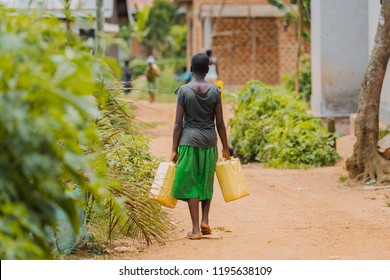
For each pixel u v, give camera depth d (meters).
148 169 13.43
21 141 7.35
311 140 23.17
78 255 11.41
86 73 7.45
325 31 30.42
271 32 56.44
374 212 15.01
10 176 7.41
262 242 12.37
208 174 12.86
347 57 30.41
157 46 72.44
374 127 18.56
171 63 68.12
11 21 7.88
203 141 12.75
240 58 56.50
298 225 13.92
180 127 12.84
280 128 23.88
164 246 12.21
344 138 27.75
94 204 11.23
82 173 9.16
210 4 53.97
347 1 30.28
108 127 12.07
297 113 24.73
